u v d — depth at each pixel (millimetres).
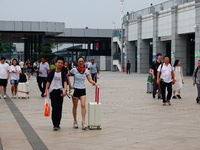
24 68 85250
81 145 13922
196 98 30781
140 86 48031
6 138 15273
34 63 83750
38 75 34000
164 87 27094
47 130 17141
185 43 73250
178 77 31875
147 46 91562
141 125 18312
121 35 105562
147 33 86875
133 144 13961
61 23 94000
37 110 24609
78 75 17734
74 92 17703
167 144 13914
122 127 17750
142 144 13938
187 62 78688
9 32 96000
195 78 28422
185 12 69750
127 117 21125
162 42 81688
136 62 101375
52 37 119312
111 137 15383
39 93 38406
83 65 18000
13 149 13312
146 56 91875
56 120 17266
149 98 32562
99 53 132125
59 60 17562
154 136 15469
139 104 27906
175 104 27766
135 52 101000
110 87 46312
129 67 91625
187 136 15461
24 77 33375
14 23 92375
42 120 20203
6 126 18219
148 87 37781
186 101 29844
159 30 80562
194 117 21109
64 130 17141
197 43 64938
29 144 14148
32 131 16891
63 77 17609
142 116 21531
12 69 33094
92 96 34250
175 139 14836
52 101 17344
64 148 13469
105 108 25469
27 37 109562
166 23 77062
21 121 19828
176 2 73625
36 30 92938
